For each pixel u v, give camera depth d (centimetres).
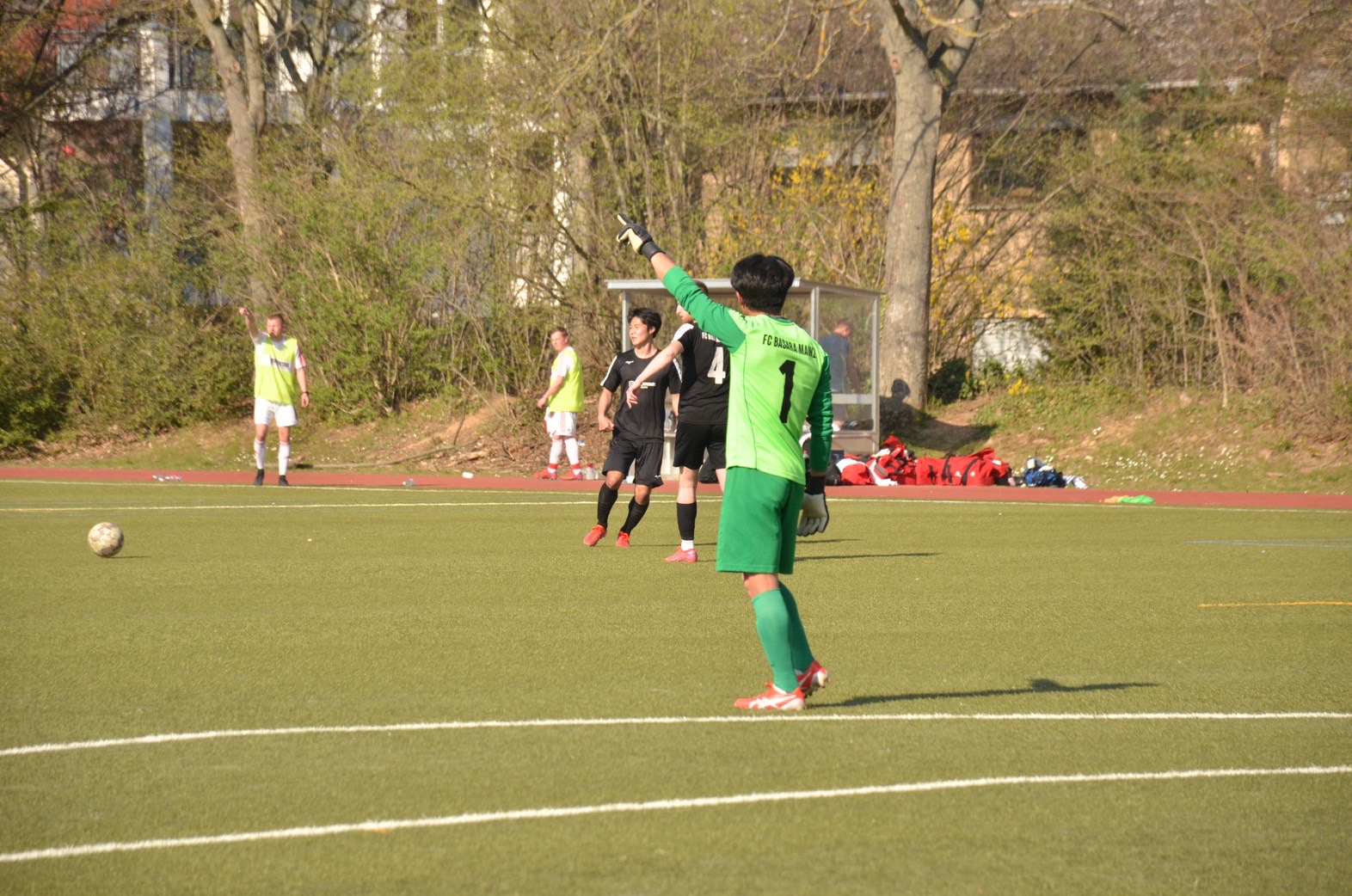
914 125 9200
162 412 9769
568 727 2009
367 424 9819
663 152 9581
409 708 2139
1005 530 5228
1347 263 7994
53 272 9869
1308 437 7938
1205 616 3131
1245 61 9538
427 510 5847
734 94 9862
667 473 7906
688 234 9631
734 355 2080
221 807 1616
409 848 1470
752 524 2081
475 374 9812
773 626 2103
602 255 9531
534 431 9506
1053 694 2283
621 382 4506
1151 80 10631
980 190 11238
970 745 1928
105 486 7175
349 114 10594
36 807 1616
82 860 1436
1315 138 8719
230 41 10600
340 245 9650
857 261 10056
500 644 2702
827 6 9250
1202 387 8900
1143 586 3634
